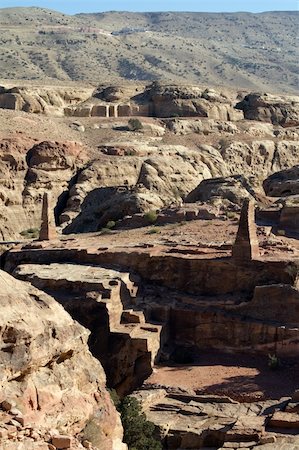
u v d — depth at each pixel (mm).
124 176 111688
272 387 38375
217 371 41656
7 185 104188
